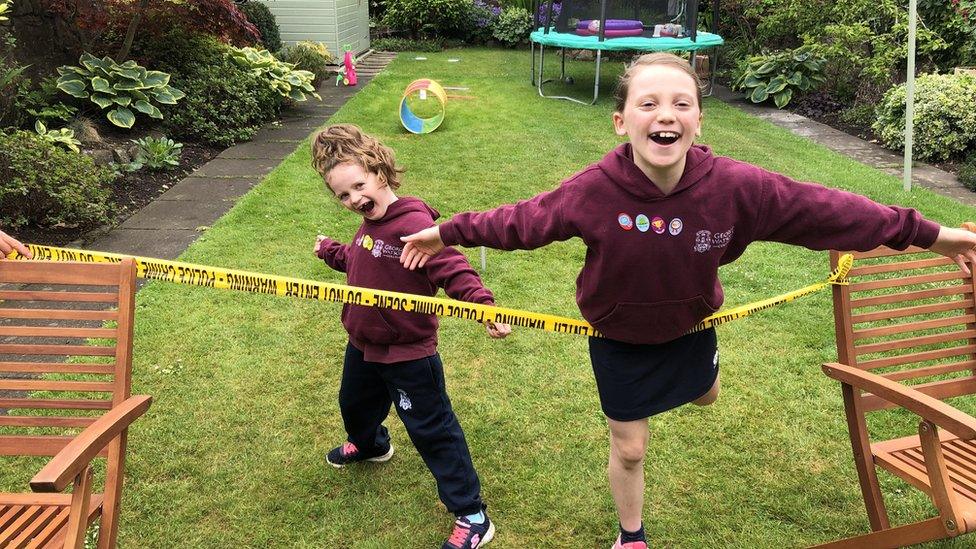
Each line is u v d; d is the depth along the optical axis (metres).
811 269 4.48
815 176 6.34
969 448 2.14
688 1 9.95
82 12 7.05
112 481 1.81
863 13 9.41
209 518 2.41
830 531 2.37
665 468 2.67
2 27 6.56
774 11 10.76
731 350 3.52
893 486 2.57
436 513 2.45
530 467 2.68
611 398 1.99
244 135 7.71
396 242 2.16
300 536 2.34
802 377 3.29
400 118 8.09
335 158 2.09
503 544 2.33
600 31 9.41
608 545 2.33
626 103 1.67
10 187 4.75
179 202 5.73
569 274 4.40
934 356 2.31
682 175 1.68
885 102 7.84
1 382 1.96
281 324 3.73
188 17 7.86
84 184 5.00
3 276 1.92
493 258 4.62
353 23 14.20
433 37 16.91
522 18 16.16
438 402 2.25
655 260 1.71
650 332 1.86
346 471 2.64
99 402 1.94
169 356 3.38
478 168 6.56
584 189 1.72
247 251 4.62
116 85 6.91
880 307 3.97
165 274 2.02
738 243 1.77
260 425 2.90
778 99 9.62
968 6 8.19
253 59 8.70
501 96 10.18
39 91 6.79
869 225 1.70
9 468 2.59
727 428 2.90
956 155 7.10
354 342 2.28
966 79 7.20
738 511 2.46
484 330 3.72
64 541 1.66
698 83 1.67
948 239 1.76
